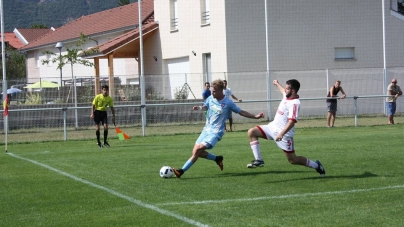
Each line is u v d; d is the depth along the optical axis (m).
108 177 16.78
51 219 11.65
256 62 43.62
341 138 27.16
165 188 14.66
